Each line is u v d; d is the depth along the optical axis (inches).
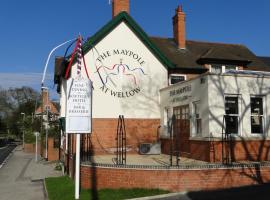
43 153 1601.9
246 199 436.5
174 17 981.2
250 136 592.1
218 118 578.6
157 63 808.3
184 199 454.3
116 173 520.4
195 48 973.8
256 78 609.9
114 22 781.3
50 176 855.7
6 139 3535.9
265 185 505.4
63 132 951.0
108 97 770.2
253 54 1019.9
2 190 695.7
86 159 630.5
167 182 498.6
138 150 770.8
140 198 468.1
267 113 611.8
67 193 548.7
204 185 498.0
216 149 569.9
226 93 588.1
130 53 792.3
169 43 971.9
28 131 2225.6
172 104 726.5
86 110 519.8
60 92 988.6
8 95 3811.5
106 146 755.4
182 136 676.1
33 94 3843.5
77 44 556.4
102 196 490.9
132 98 783.7
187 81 658.8
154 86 799.1
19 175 911.7
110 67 778.2
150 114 789.2
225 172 506.0
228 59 866.8
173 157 668.1
